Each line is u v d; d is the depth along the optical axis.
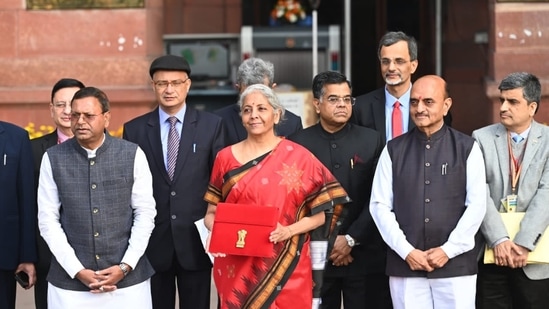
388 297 8.45
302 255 7.44
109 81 13.70
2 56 13.67
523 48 13.40
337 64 15.66
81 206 7.61
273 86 8.88
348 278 8.29
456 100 17.03
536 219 7.83
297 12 16.14
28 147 8.43
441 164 7.70
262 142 7.50
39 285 8.63
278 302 7.34
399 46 8.61
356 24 18.03
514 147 8.09
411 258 7.54
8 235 8.33
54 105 8.54
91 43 13.70
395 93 8.71
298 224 7.37
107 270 7.58
